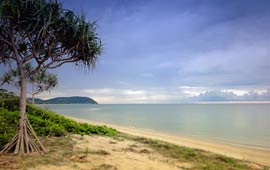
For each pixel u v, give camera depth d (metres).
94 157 7.56
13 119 12.50
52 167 6.27
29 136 7.95
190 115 53.00
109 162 7.16
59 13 7.77
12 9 7.17
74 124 14.07
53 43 8.20
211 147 15.00
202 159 8.95
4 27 7.65
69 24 7.93
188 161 8.41
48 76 25.31
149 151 9.60
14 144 7.64
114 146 10.05
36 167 6.18
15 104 17.64
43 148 7.85
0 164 6.22
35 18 7.55
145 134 19.47
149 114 58.34
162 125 30.14
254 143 17.95
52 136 10.87
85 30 8.07
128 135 14.91
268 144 17.55
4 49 8.09
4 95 20.95
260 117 45.44
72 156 7.44
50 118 14.91
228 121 36.28
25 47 8.21
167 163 7.79
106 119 39.72
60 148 8.51
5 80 20.62
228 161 9.23
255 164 9.69
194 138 19.41
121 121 35.72
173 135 20.75
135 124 31.02
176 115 53.00
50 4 7.60
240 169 8.16
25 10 7.47
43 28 7.45
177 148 10.88
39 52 8.25
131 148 9.95
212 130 25.45
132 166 7.00
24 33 7.93
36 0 7.48
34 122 12.01
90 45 8.41
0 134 9.39
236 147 15.81
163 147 10.84
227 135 21.95
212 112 67.88
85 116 48.03
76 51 8.54
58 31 8.08
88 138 11.52
